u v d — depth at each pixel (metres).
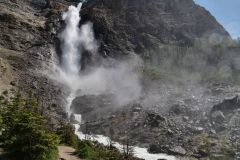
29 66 164.88
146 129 117.12
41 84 150.00
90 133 120.19
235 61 189.12
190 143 105.31
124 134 117.19
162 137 110.25
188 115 127.69
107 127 122.62
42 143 45.00
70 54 191.25
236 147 100.75
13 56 168.75
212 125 117.94
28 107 86.75
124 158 75.88
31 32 190.62
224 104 128.38
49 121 106.06
